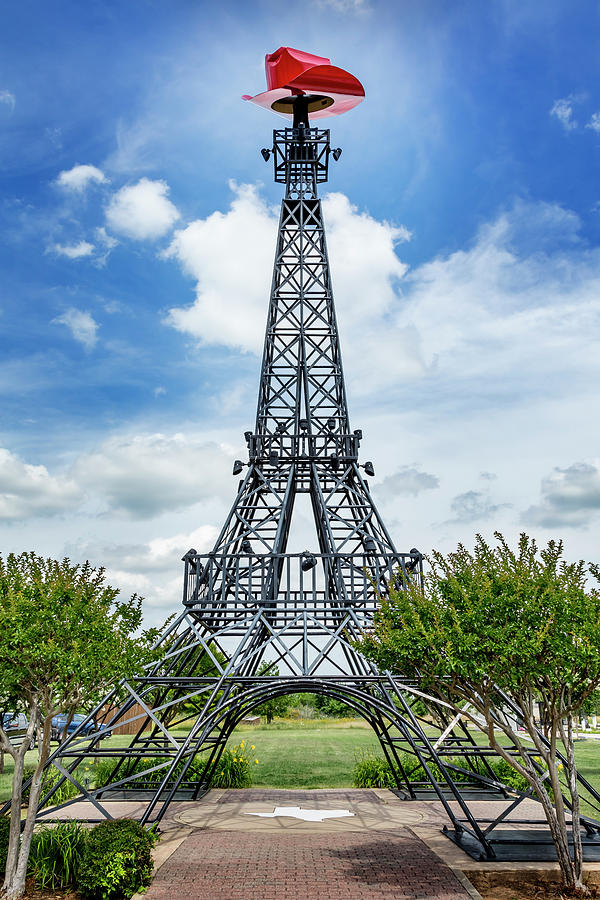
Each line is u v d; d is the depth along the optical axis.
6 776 25.67
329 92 29.62
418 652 13.22
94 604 13.80
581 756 32.16
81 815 18.95
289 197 30.84
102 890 12.15
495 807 20.52
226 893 12.43
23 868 12.43
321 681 17.72
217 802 21.16
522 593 12.76
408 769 23.56
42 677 12.78
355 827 17.70
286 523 27.09
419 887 12.70
